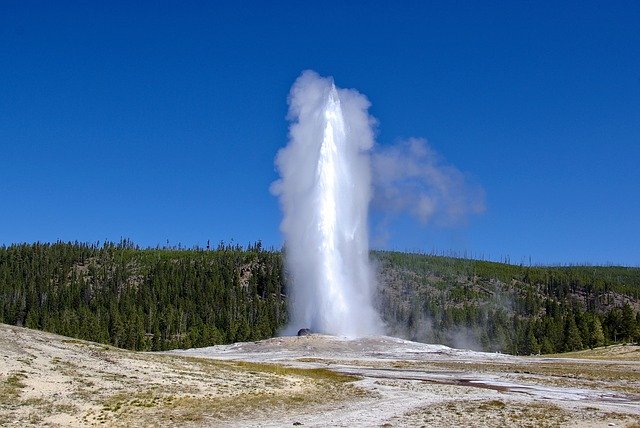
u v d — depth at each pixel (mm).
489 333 171250
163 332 165750
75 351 48125
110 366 45500
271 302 186875
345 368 67125
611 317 169625
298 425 33312
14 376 38281
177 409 36406
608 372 67188
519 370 69000
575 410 40219
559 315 188250
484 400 44219
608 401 45531
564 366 74688
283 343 88125
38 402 34688
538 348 156000
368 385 51156
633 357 94188
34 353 44719
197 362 54750
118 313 159500
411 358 80500
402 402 42594
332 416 36625
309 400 42156
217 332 150750
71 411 33750
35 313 164250
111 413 34188
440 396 46000
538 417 37094
